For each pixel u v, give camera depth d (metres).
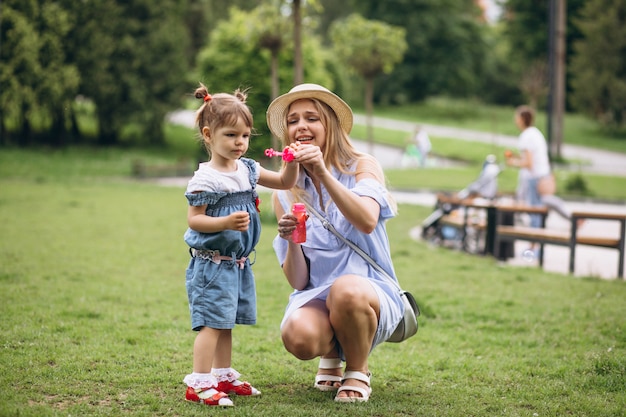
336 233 4.02
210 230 3.71
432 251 10.44
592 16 41.66
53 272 7.59
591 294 7.48
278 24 17.58
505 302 6.96
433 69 57.12
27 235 10.19
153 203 15.59
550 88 23.88
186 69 32.19
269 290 7.24
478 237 10.59
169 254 9.24
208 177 3.79
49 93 26.31
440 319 6.34
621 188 21.33
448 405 3.93
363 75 28.59
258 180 3.97
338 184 3.76
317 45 28.28
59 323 5.46
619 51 39.94
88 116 33.25
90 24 28.75
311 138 4.06
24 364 4.38
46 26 26.64
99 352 4.75
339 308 3.75
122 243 9.94
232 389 4.03
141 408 3.70
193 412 3.61
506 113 52.62
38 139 30.30
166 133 35.44
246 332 5.57
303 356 3.82
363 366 3.94
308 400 3.92
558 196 19.39
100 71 29.12
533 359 5.01
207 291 3.79
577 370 4.72
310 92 4.01
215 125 3.77
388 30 28.14
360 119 46.78
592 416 3.82
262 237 10.97
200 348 3.79
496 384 4.41
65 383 4.09
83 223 11.85
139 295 6.72
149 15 31.00
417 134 28.72
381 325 3.86
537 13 54.00
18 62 25.44
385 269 4.12
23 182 19.78
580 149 35.91
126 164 26.36
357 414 3.63
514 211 10.06
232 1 50.56
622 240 8.62
